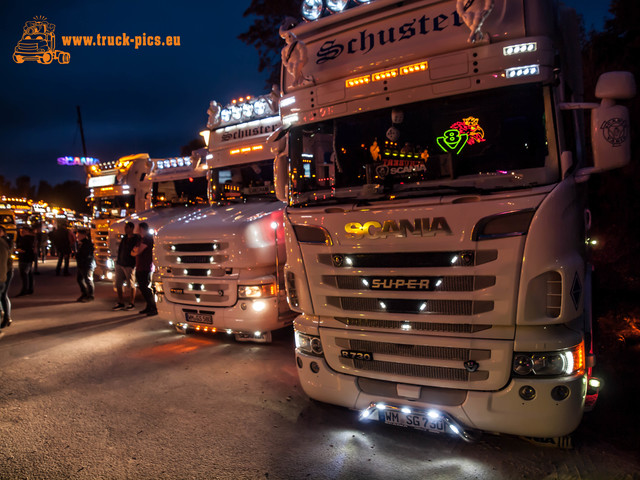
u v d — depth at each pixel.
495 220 3.26
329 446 3.80
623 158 3.21
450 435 3.90
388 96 3.86
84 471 3.49
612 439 3.69
